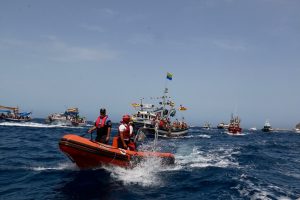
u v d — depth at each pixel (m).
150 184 8.30
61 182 8.09
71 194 7.07
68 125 57.47
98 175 8.91
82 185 7.84
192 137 42.00
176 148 20.83
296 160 16.28
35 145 17.59
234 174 10.19
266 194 7.67
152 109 36.00
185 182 8.73
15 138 22.34
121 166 9.70
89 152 9.29
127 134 10.32
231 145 26.27
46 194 7.02
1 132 28.78
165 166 10.89
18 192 7.14
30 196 6.85
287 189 8.34
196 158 14.90
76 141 9.27
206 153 17.75
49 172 9.27
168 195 7.36
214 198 7.21
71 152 9.27
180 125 40.44
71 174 9.02
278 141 41.66
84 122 60.75
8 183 7.93
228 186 8.38
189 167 11.49
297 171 12.12
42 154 13.49
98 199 6.77
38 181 8.17
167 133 34.88
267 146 27.67
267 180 9.50
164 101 34.06
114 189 7.60
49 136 26.64
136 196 7.13
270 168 12.55
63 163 11.01
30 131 33.31
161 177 9.20
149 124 33.31
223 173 10.30
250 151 20.25
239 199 7.18
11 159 11.58
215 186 8.36
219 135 57.12
